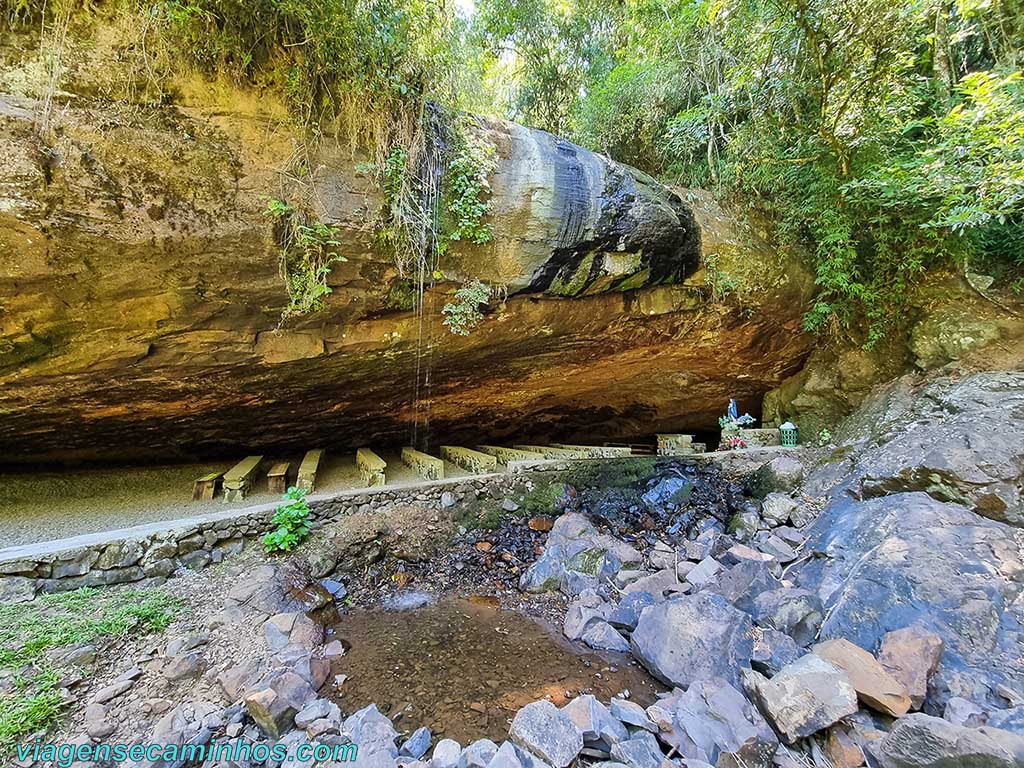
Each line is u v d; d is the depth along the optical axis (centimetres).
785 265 516
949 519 315
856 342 551
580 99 757
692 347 559
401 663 299
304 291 323
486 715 256
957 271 491
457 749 222
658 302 491
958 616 258
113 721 228
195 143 273
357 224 325
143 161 260
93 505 429
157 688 251
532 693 274
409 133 336
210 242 286
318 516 420
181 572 347
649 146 641
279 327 352
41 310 275
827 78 441
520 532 467
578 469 550
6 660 243
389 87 325
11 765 202
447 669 295
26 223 239
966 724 206
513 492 511
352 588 381
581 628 331
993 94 344
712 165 561
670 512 494
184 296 302
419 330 409
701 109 532
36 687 233
